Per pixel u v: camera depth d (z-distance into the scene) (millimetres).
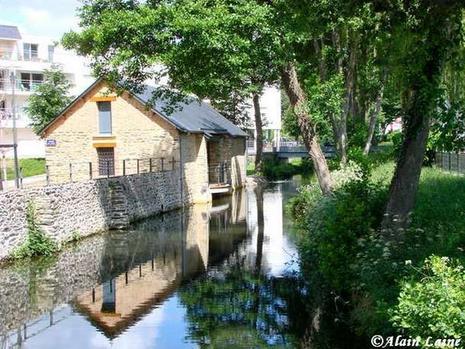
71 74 59281
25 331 12039
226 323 12383
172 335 11719
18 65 52781
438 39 9961
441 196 14695
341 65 28422
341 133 28344
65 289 15312
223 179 39719
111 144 33812
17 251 18797
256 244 21250
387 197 12805
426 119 11383
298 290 14844
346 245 12148
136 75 23531
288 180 50312
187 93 21625
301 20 11359
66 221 21500
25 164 44188
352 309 11727
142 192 28438
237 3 18328
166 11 18500
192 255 19516
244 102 55719
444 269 7918
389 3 10258
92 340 11461
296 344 10992
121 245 21422
